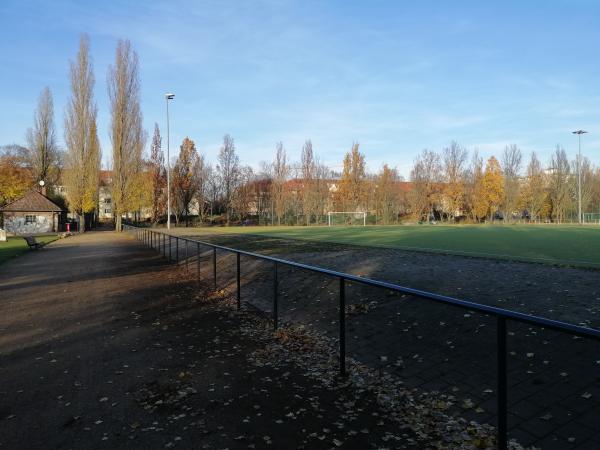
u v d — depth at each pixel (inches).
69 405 160.4
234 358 213.5
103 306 335.0
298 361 208.4
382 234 1110.4
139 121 1830.7
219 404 160.2
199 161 2363.4
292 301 331.0
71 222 2293.3
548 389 157.8
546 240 794.8
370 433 138.0
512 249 602.2
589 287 283.9
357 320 262.8
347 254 570.9
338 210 2508.6
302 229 1592.0
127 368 199.9
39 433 139.3
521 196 2549.2
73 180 1804.9
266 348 229.1
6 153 2689.5
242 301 351.9
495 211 2554.1
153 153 2196.1
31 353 222.8
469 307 119.3
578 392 152.9
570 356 174.7
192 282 448.8
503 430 115.5
